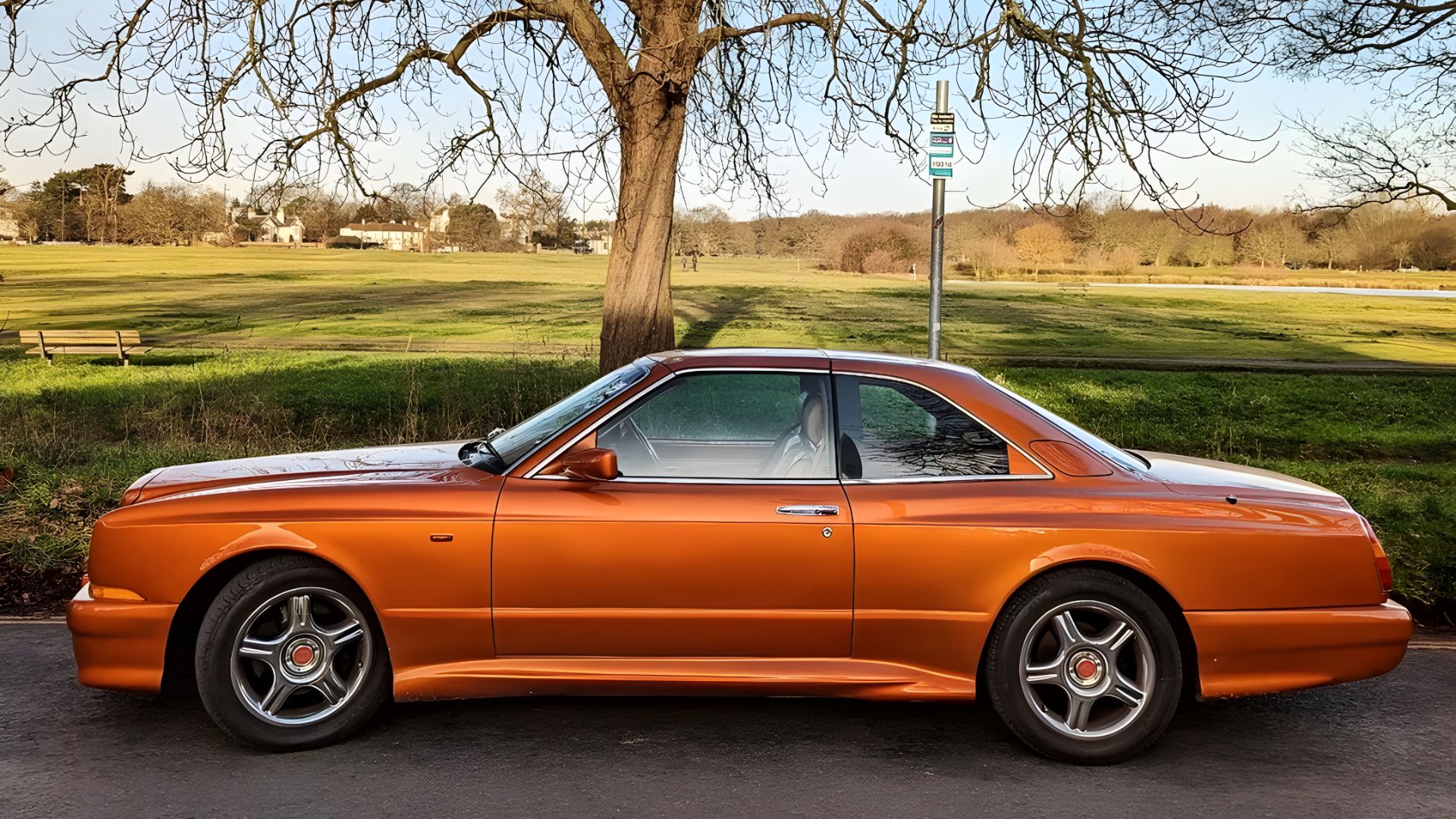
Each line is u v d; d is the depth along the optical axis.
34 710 4.11
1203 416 16.56
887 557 3.68
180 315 38.47
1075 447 3.92
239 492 3.77
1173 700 3.69
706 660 3.77
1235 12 11.97
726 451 3.90
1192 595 3.70
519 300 46.31
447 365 20.98
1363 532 3.84
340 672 3.84
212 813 3.20
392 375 19.14
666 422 3.93
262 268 71.06
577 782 3.48
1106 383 20.61
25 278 58.84
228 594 3.64
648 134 12.38
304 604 3.72
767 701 4.34
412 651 3.72
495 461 3.97
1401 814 3.34
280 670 3.69
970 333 34.53
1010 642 3.69
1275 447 14.25
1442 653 5.26
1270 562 3.72
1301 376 23.28
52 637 5.13
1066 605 3.68
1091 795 3.45
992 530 3.68
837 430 3.89
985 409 3.93
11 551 6.46
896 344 29.72
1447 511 8.38
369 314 39.09
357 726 3.79
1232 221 72.69
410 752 3.73
